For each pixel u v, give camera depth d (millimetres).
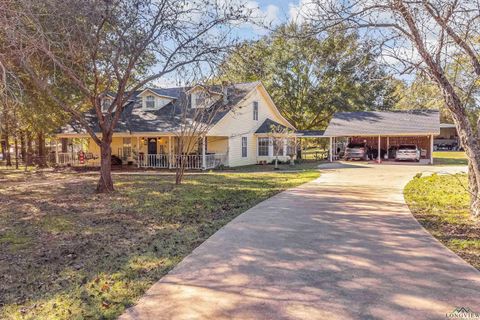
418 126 24344
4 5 6992
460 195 10133
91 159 24750
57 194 11547
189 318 3355
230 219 7555
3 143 30844
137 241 6066
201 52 10992
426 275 4277
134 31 10297
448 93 6797
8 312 3582
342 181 14172
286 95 32625
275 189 12031
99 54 11008
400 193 10789
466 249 5258
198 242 5918
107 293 3973
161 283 4215
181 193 11336
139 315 3449
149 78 11234
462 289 3871
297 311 3436
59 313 3535
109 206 9305
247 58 12086
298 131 31188
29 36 7828
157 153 23922
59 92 12469
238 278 4293
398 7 6102
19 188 13125
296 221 7160
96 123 23125
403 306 3498
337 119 28344
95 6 8742
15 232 6770
